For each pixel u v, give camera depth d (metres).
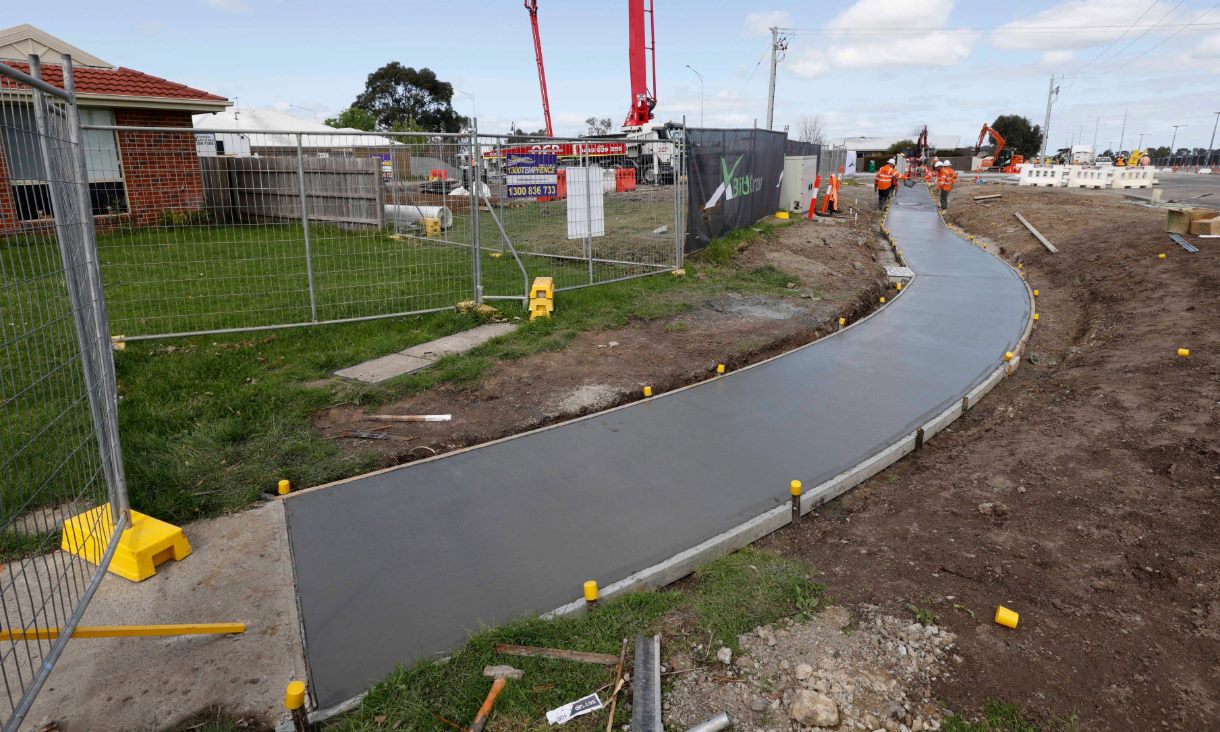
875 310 10.26
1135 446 5.05
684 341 8.08
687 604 3.51
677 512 4.47
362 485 4.79
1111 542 3.94
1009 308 10.42
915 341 8.58
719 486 4.84
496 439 5.55
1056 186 32.69
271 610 3.49
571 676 2.97
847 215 22.25
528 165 10.09
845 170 56.16
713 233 13.43
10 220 3.40
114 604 3.50
